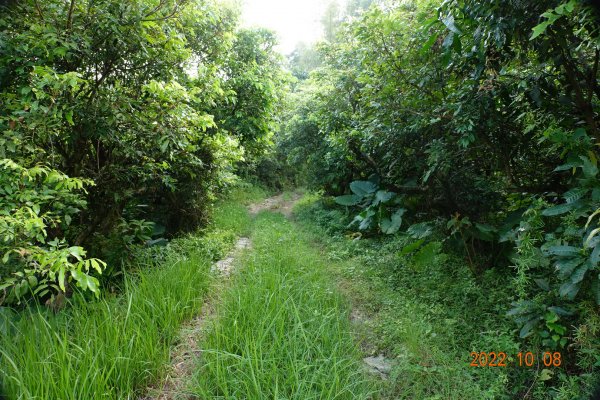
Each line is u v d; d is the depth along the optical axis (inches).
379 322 125.2
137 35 130.7
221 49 250.8
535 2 81.9
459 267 156.0
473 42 102.0
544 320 95.3
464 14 93.6
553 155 125.6
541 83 102.3
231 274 171.6
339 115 243.6
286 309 115.7
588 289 91.3
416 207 224.1
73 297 115.7
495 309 116.5
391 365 100.7
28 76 116.0
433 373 94.6
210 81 203.8
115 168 156.2
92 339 93.0
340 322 120.6
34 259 92.0
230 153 242.2
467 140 113.7
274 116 363.6
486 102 109.2
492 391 84.2
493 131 122.0
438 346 105.4
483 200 158.7
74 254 82.1
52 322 99.3
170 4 143.7
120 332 100.0
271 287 134.9
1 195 96.0
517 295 114.4
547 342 90.8
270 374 85.5
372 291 153.6
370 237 245.4
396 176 211.2
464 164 153.5
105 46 131.0
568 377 87.8
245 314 114.3
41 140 120.5
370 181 248.7
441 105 132.1
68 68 130.6
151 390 89.8
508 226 139.1
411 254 177.6
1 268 94.6
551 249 90.3
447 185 158.9
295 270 168.6
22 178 96.3
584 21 78.8
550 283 108.0
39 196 100.5
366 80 162.2
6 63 112.1
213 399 82.6
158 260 167.5
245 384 82.5
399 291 151.5
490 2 86.2
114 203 166.6
